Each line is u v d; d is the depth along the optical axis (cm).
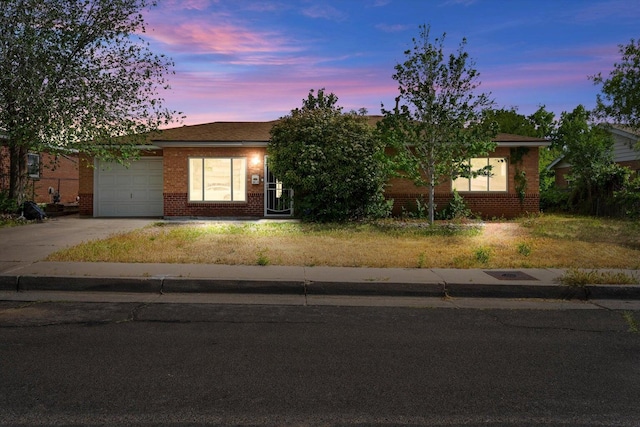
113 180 2002
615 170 2053
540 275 806
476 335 539
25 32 1523
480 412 351
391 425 331
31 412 343
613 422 338
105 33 1631
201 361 447
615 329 568
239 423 332
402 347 495
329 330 554
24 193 1805
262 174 1895
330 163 1605
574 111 2853
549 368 439
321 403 363
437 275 798
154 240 1156
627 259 954
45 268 809
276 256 948
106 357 454
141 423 330
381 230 1425
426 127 1509
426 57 1442
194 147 1883
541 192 2541
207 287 742
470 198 1922
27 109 1558
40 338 509
